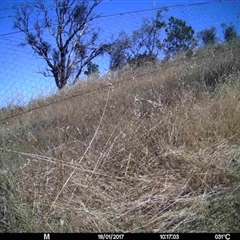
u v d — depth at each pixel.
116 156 3.29
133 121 3.79
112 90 5.36
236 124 3.54
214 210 2.46
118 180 3.05
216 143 3.32
